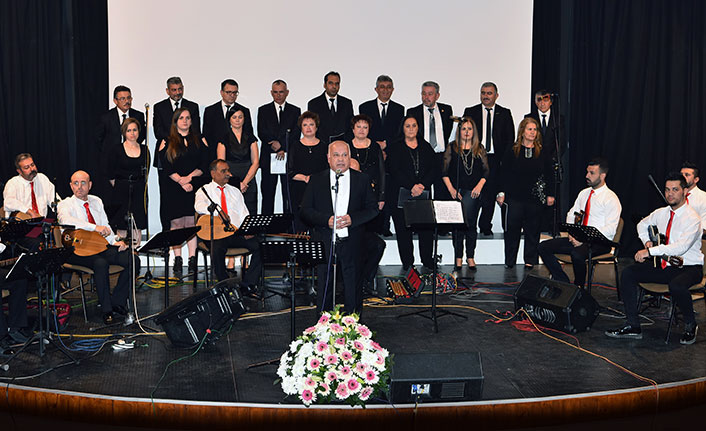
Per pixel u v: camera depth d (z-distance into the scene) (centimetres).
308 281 708
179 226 773
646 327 570
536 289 574
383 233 877
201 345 490
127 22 880
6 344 490
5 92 840
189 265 773
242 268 744
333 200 531
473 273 788
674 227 547
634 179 913
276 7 905
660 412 423
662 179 909
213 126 835
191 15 891
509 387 422
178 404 394
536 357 485
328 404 391
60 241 588
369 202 536
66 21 852
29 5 840
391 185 770
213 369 454
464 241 858
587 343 521
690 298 522
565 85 928
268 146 833
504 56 941
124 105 798
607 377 442
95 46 865
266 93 912
